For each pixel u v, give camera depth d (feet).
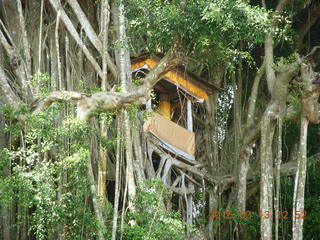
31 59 47.29
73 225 33.58
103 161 38.65
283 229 50.80
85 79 48.96
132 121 39.73
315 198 51.60
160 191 38.27
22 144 38.32
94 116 39.24
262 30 41.27
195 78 52.75
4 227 38.47
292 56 50.01
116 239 34.99
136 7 42.55
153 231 34.94
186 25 39.83
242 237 51.39
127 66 43.37
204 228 52.08
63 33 49.52
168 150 50.14
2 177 34.32
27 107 37.35
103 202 37.11
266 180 45.85
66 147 35.14
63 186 35.60
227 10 40.22
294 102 47.60
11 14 48.60
